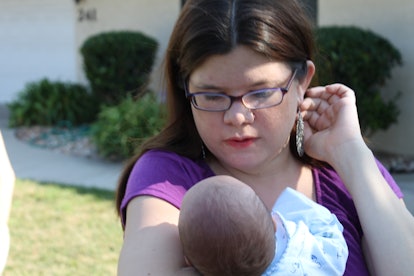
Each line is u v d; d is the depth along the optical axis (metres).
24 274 3.96
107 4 10.48
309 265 1.49
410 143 7.41
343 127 1.84
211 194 1.41
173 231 1.49
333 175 1.89
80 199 5.73
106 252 4.38
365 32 7.07
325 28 7.18
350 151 1.78
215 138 1.58
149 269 1.38
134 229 1.50
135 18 10.20
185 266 1.47
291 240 1.52
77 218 5.12
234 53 1.47
